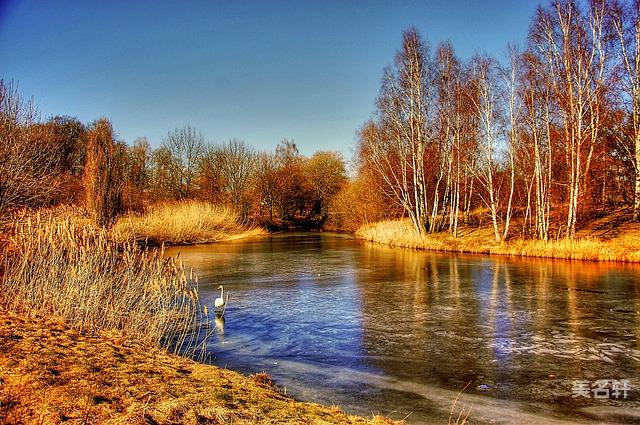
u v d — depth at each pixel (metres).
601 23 27.41
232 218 50.16
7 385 5.75
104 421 4.91
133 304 11.59
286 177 73.56
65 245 12.84
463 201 46.56
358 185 57.47
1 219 16.02
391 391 7.90
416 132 37.88
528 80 29.02
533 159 33.12
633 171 32.31
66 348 7.73
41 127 21.72
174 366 7.64
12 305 10.52
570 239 26.91
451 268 23.03
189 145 68.69
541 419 6.82
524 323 12.25
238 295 16.48
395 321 12.70
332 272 22.31
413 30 36.28
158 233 37.69
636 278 18.64
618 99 27.33
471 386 8.13
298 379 8.45
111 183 28.58
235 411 5.52
